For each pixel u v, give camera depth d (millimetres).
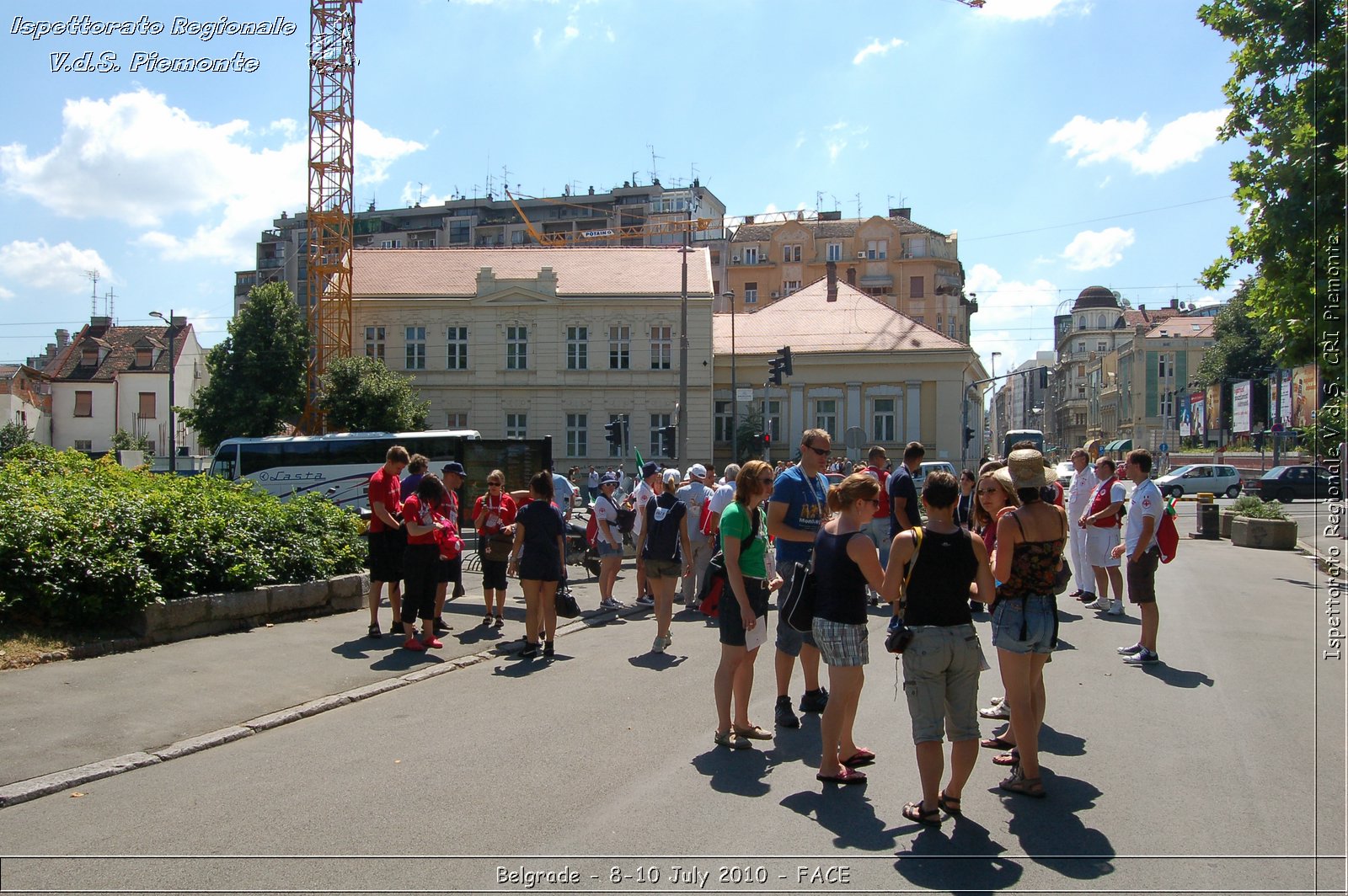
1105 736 7023
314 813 5465
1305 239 15781
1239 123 16469
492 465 32719
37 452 14445
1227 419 55156
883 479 12477
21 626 9117
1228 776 6129
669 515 10430
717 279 87188
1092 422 111500
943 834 5215
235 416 41906
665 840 5102
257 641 10203
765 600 7098
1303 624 11875
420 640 10320
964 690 5469
